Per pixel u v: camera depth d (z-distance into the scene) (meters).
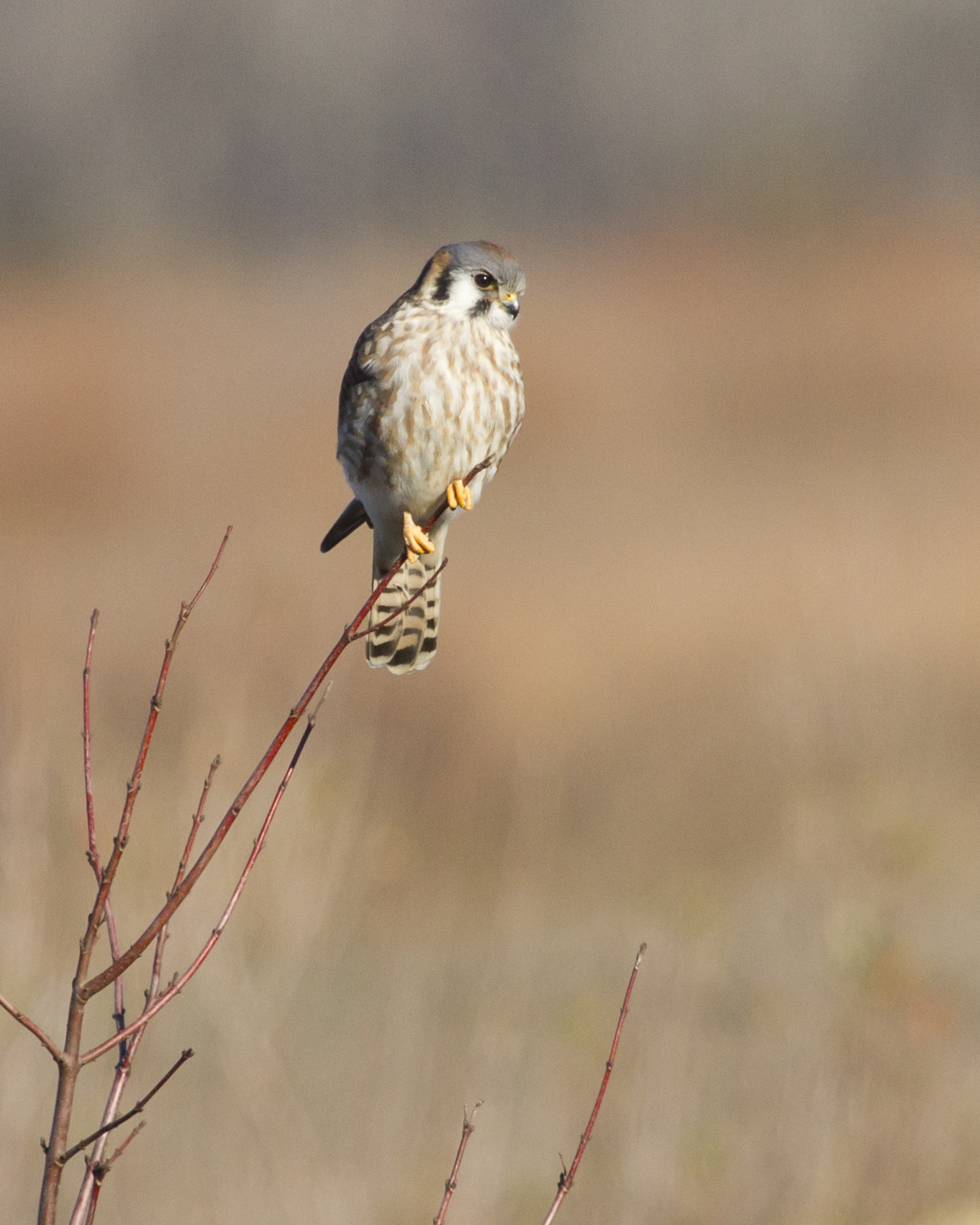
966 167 56.34
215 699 10.83
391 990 10.20
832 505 23.30
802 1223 8.15
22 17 62.50
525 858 13.25
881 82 58.97
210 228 61.06
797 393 32.06
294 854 10.05
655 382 34.84
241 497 29.56
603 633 17.92
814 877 10.07
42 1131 8.77
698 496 25.66
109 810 10.47
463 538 24.58
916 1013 8.98
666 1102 8.60
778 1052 9.02
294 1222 8.09
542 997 10.18
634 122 60.69
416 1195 8.41
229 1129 8.78
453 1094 9.16
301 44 62.09
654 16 60.84
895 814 10.20
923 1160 8.33
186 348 45.22
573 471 28.94
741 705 15.34
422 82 61.94
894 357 34.47
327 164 61.09
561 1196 4.68
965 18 58.59
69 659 16.72
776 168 54.12
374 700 14.39
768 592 18.16
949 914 10.75
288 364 43.03
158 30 62.44
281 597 12.38
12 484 30.22
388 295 52.31
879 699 11.73
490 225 59.94
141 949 4.02
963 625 15.34
